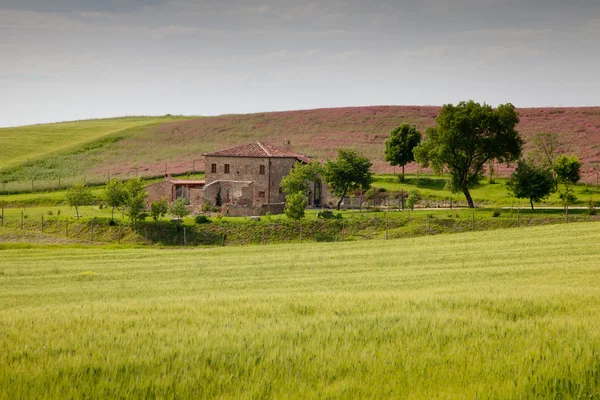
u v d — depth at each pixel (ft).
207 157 502.38
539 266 187.11
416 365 55.98
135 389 50.14
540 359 56.29
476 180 460.55
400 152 588.09
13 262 260.21
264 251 293.43
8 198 572.10
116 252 298.97
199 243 370.94
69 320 80.79
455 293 109.70
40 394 48.70
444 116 447.83
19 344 65.00
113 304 108.78
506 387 49.19
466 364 55.93
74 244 358.23
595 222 339.57
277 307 91.09
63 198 561.43
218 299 109.29
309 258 253.03
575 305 86.58
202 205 479.00
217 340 65.26
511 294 101.76
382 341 65.31
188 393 49.65
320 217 397.19
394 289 146.41
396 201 507.71
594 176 541.75
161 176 650.02
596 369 52.42
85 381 52.19
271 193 491.72
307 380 52.80
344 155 458.09
